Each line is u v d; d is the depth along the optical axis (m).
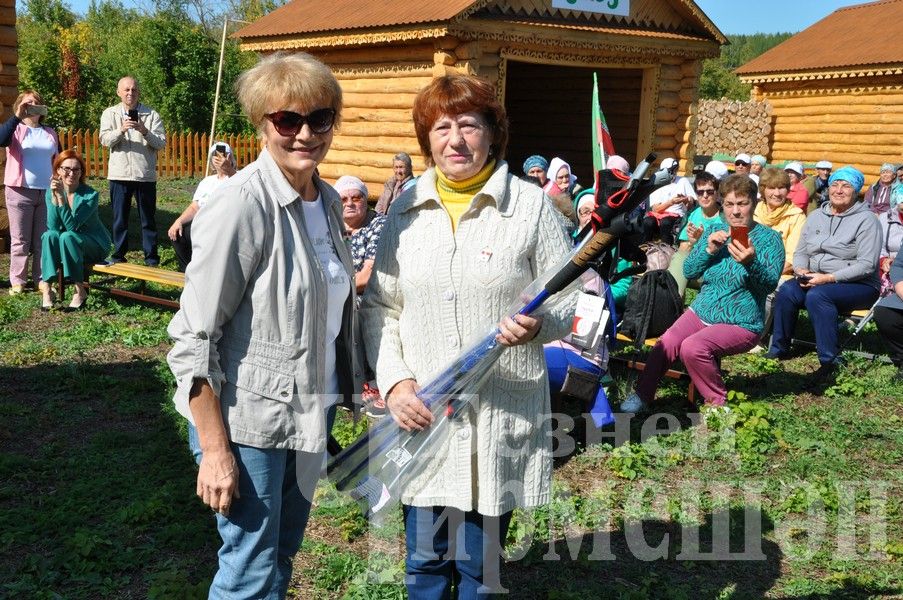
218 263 2.66
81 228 9.01
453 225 3.14
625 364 6.98
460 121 3.04
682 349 6.44
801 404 7.05
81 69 32.41
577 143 18.44
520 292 3.07
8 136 9.27
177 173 23.70
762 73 22.34
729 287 6.39
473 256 3.04
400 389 3.08
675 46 14.80
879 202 14.17
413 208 3.18
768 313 8.59
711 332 6.40
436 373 3.10
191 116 29.95
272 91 2.76
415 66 13.23
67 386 6.70
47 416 6.12
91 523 4.59
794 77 21.52
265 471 2.80
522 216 3.09
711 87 44.72
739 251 6.20
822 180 15.62
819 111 21.53
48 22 45.78
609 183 3.02
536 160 10.73
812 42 22.27
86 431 5.89
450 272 3.05
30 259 10.88
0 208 11.52
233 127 30.42
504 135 3.18
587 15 13.80
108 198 18.23
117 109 11.19
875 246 7.75
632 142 17.28
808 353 8.56
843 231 7.85
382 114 13.96
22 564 4.13
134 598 3.94
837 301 7.68
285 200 2.78
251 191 2.71
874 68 19.53
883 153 19.83
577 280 3.05
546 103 18.89
